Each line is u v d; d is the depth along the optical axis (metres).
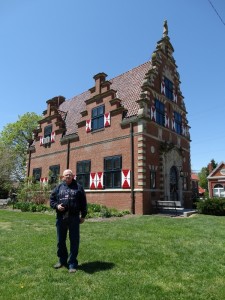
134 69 24.09
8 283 4.96
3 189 36.59
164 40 23.81
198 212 19.31
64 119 28.34
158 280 5.17
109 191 20.20
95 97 23.02
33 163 30.19
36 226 11.52
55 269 5.75
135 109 20.09
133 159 19.05
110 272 5.57
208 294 4.59
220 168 46.41
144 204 18.00
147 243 8.20
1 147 38.53
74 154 24.53
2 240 8.38
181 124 24.77
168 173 20.84
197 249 7.57
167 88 23.33
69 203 6.04
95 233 9.78
